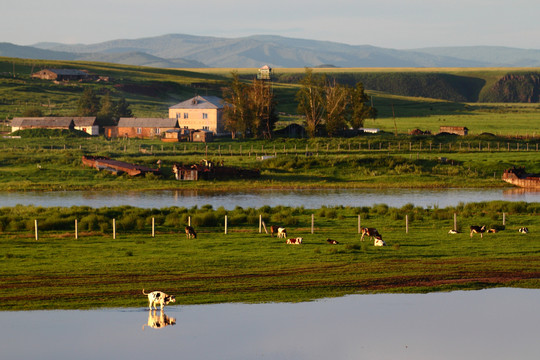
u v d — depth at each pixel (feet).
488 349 103.35
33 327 108.99
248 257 158.30
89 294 125.90
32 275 138.82
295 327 111.04
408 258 157.99
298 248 171.12
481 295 129.39
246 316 115.75
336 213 246.27
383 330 110.42
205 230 205.98
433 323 114.21
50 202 307.99
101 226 201.46
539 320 116.06
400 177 398.62
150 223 217.56
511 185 379.55
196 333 107.65
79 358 97.09
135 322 112.16
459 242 180.75
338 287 132.77
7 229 204.95
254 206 295.69
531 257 159.33
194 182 383.86
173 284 133.18
